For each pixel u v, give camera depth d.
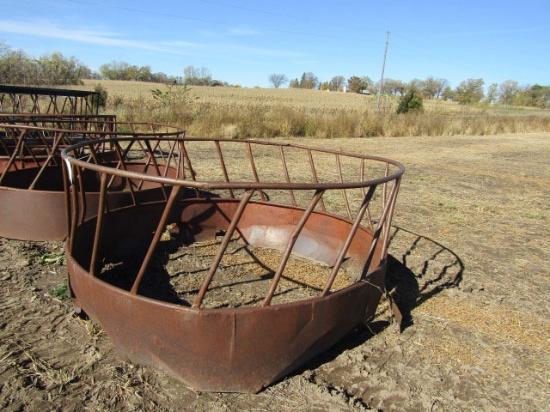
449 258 4.50
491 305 3.49
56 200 4.00
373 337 2.89
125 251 3.94
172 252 4.20
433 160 12.45
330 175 9.07
